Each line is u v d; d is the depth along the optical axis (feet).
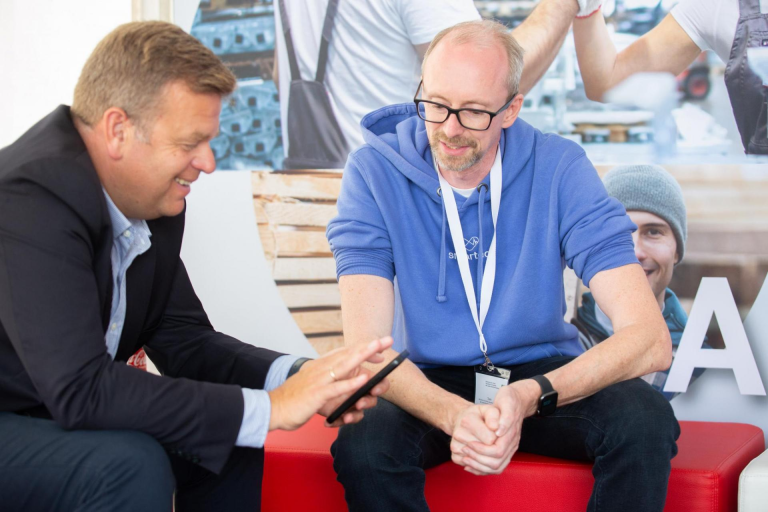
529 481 5.15
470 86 5.28
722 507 5.08
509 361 5.68
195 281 8.44
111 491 3.50
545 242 5.72
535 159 5.93
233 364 4.70
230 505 4.39
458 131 5.38
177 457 4.33
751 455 6.03
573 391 4.74
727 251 7.50
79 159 3.82
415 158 5.86
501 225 5.80
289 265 8.28
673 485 5.13
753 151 7.41
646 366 4.99
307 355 8.27
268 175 8.30
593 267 5.47
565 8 7.72
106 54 3.84
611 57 7.68
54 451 3.56
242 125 8.34
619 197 7.75
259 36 8.29
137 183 3.99
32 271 3.60
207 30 8.38
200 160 4.00
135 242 4.35
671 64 7.57
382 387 4.25
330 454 5.47
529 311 5.61
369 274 5.54
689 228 7.59
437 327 5.66
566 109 7.80
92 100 3.86
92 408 3.60
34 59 8.43
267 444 5.69
